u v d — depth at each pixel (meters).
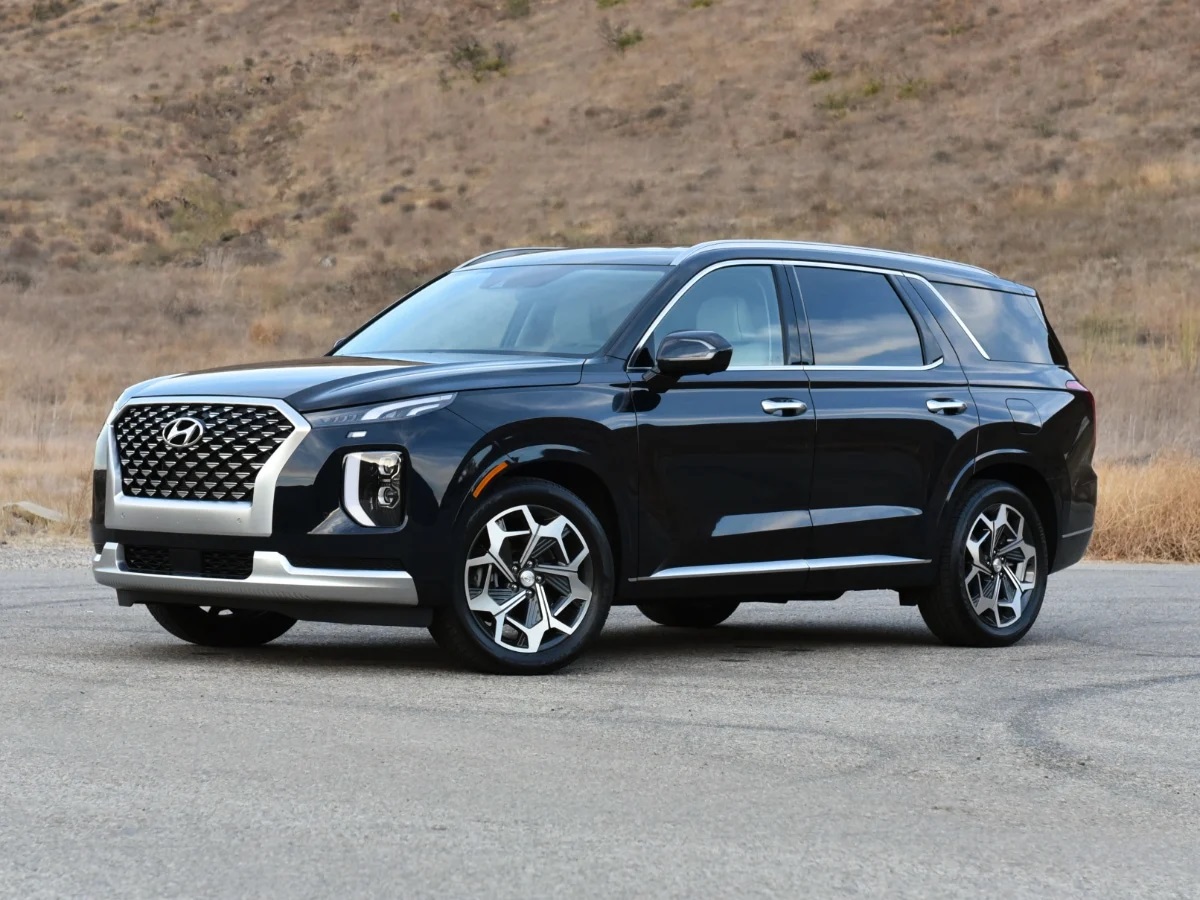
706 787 6.68
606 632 12.20
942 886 5.36
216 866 5.38
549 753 7.24
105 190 74.75
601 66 89.06
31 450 26.81
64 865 5.36
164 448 9.20
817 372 10.67
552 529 9.39
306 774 6.69
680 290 10.27
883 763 7.26
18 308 55.03
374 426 8.95
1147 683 9.68
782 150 74.00
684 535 9.93
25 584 13.67
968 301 11.98
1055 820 6.32
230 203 76.62
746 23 91.06
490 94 87.31
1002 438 11.62
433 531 8.96
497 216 70.69
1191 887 5.45
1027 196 62.06
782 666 10.19
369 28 99.94
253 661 9.70
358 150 81.81
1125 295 48.88
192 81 92.38
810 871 5.48
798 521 10.42
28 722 7.62
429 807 6.20
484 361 9.69
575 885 5.24
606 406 9.62
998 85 76.44
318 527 8.84
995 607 11.45
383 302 57.78
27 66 95.19
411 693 8.62
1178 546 19.45
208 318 56.09
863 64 82.12
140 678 8.91
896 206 63.88
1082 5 83.44
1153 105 70.00
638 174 73.62
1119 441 27.67
